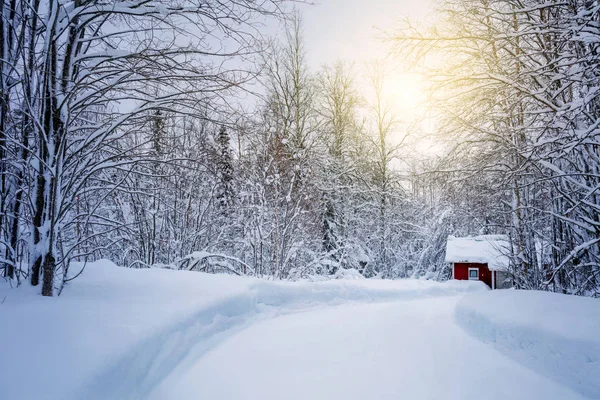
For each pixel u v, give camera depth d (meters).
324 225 21.28
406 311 9.72
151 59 4.77
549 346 4.79
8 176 5.23
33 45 4.71
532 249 11.54
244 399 3.79
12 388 2.31
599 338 4.29
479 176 9.96
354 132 24.94
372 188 24.28
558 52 7.64
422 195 29.36
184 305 5.37
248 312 7.63
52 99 4.67
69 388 2.46
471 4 8.27
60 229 4.79
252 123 5.79
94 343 3.21
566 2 6.76
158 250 12.64
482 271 23.52
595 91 5.99
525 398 3.91
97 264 7.43
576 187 8.15
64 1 4.48
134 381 3.28
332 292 10.96
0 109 5.00
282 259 13.88
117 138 5.13
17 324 3.24
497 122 9.05
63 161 4.88
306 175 16.64
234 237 15.92
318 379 4.43
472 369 4.83
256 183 14.28
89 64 4.91
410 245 27.03
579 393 4.01
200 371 4.47
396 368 4.87
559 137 6.77
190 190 12.81
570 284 9.62
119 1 4.84
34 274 4.65
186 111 5.24
